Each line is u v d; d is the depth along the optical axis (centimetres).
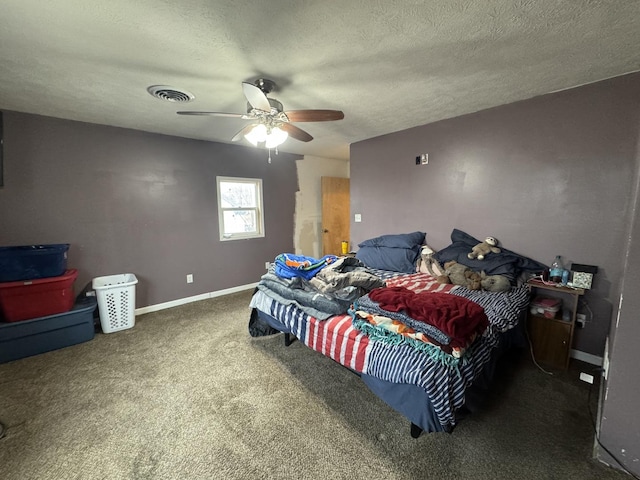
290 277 237
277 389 199
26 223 273
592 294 223
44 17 133
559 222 236
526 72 196
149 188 344
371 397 190
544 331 228
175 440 156
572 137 225
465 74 198
